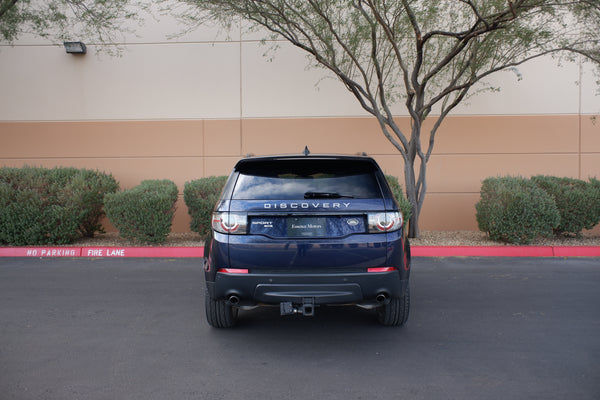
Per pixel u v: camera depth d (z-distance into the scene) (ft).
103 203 31.12
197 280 21.45
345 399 10.12
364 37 28.94
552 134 34.35
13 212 28.27
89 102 35.76
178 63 35.60
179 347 13.28
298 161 13.41
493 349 13.00
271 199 12.70
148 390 10.57
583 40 27.55
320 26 28.35
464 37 24.57
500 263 24.86
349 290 12.48
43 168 31.37
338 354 12.73
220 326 14.84
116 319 15.80
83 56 35.68
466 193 34.73
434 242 29.30
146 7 34.30
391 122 29.50
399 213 13.02
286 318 16.10
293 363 12.12
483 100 34.47
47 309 16.94
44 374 11.42
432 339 13.85
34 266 24.64
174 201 30.07
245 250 12.53
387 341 13.73
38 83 35.76
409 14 25.23
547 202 27.68
